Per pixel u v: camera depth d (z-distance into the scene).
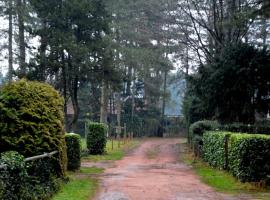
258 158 13.43
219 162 17.97
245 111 23.22
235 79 22.86
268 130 22.17
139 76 59.50
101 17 31.67
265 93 22.84
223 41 29.34
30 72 31.12
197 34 37.12
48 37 30.69
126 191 12.41
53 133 12.30
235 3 29.45
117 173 17.50
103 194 11.83
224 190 12.70
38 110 11.91
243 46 22.97
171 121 71.50
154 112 70.38
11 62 40.81
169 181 14.80
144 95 69.50
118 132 46.66
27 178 9.65
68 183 13.51
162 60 54.28
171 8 36.00
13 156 8.84
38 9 31.27
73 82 32.25
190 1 34.19
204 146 22.91
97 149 28.19
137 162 23.30
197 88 25.45
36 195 9.90
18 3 39.47
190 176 16.45
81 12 30.39
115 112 66.75
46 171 11.57
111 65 32.34
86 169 18.97
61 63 30.89
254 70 22.53
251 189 12.79
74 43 30.11
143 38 49.72
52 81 33.84
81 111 61.16
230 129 22.53
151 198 11.20
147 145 41.25
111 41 40.47
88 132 28.39
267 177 13.22
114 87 34.09
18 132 11.32
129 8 46.97
